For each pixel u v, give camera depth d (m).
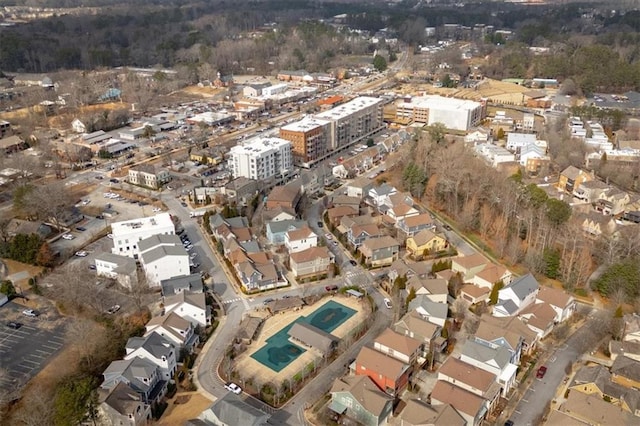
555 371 99.38
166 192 183.38
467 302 120.31
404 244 146.12
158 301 120.56
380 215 162.75
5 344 106.81
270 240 147.50
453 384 90.00
